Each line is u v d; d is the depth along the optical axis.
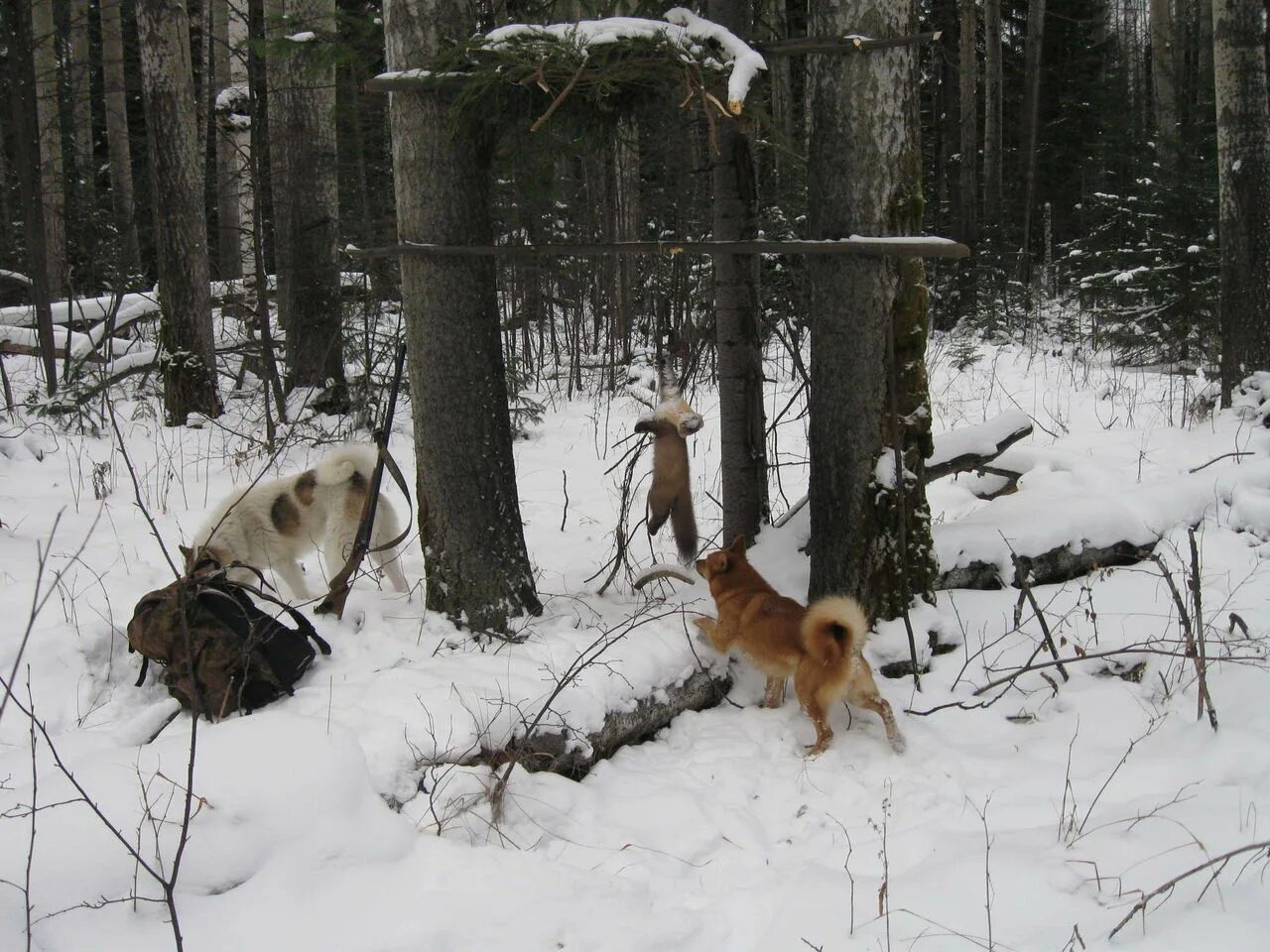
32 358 13.06
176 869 2.78
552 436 10.28
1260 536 6.34
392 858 3.44
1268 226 8.86
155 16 9.88
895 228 4.81
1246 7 8.73
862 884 3.36
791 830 3.85
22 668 4.70
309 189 10.65
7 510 7.32
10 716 4.40
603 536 7.05
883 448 5.04
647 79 4.53
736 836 3.80
